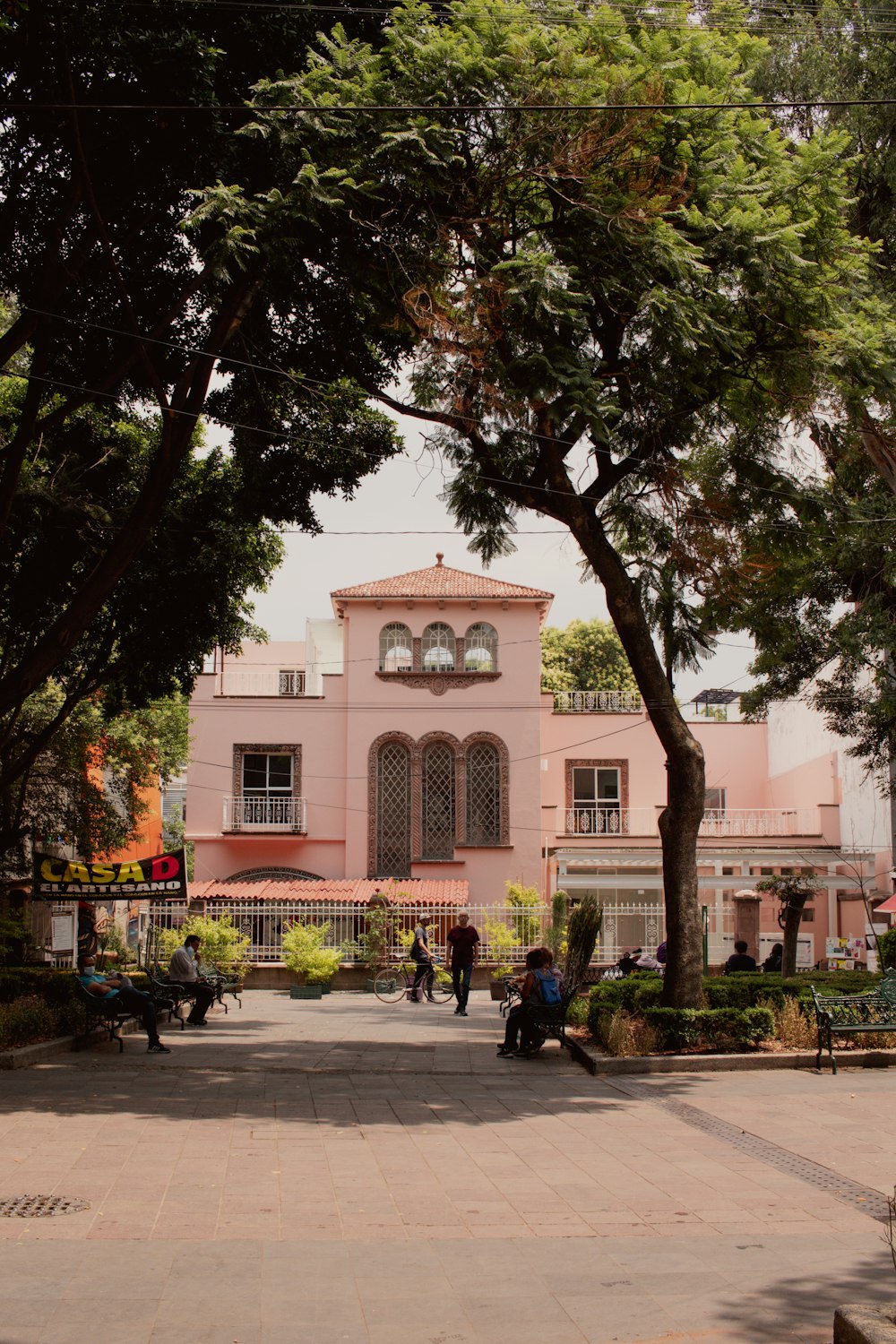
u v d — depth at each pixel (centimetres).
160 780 4638
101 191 1506
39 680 1480
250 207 1320
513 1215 790
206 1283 639
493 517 1736
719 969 2952
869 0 1950
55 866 2262
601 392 1496
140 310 1712
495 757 3894
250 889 3634
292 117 1357
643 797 4022
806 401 1569
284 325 1769
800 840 3803
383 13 1454
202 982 2164
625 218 1362
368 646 3925
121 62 1312
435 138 1345
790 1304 616
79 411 1986
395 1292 633
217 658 3991
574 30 1402
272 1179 872
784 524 1655
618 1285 648
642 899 3847
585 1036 1694
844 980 1923
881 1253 709
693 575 1653
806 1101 1227
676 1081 1368
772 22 1958
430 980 2894
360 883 3725
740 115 1518
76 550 1894
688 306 1361
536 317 1348
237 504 1934
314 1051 1691
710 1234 751
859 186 1975
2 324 1978
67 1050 1636
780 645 2191
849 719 2398
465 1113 1168
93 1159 923
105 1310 594
